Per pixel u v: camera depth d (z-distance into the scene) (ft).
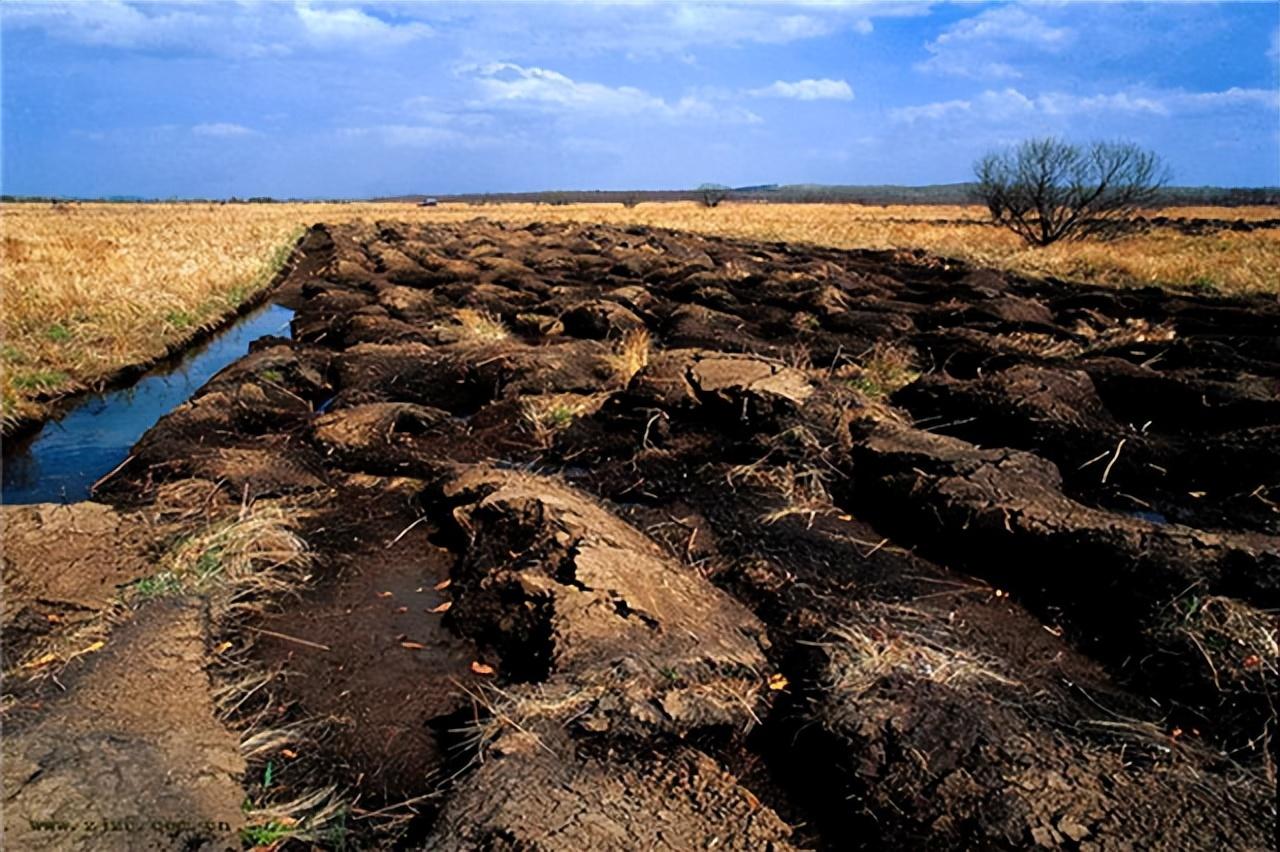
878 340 34.99
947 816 9.34
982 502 16.31
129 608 13.58
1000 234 95.55
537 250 71.36
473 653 13.10
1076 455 21.45
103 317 37.24
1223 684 11.53
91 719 10.44
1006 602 14.69
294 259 77.36
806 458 20.13
